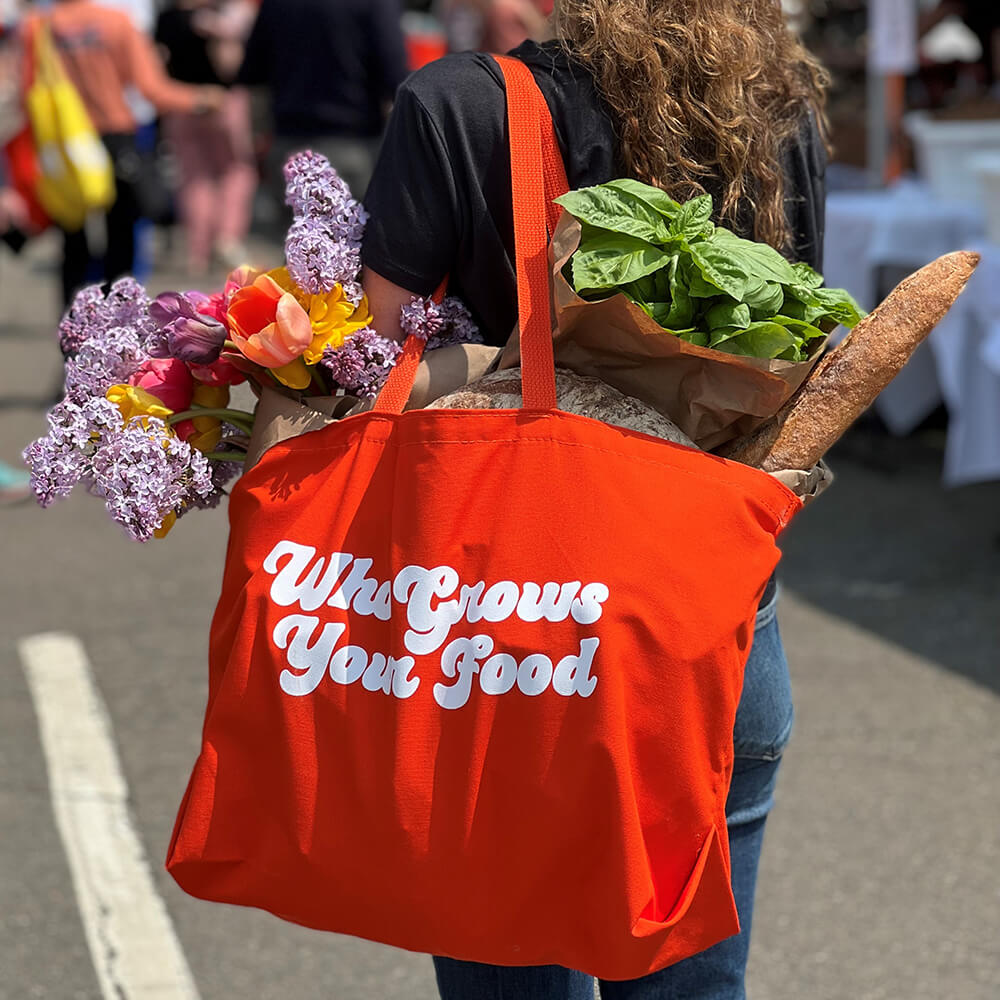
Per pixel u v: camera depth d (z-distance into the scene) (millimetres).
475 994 1645
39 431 6992
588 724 1396
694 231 1468
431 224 1557
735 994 1772
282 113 7266
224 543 5582
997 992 2760
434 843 1433
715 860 1459
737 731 1698
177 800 3494
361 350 1586
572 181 1562
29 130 7094
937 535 5547
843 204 6254
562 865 1432
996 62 8141
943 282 1535
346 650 1471
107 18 7137
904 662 4340
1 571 5172
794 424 1549
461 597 1438
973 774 3635
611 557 1418
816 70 1726
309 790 1471
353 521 1493
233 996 2754
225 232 11398
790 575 5129
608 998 1778
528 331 1496
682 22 1560
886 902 3068
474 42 10719
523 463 1444
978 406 5375
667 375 1516
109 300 1793
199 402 1725
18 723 3904
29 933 2947
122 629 4609
